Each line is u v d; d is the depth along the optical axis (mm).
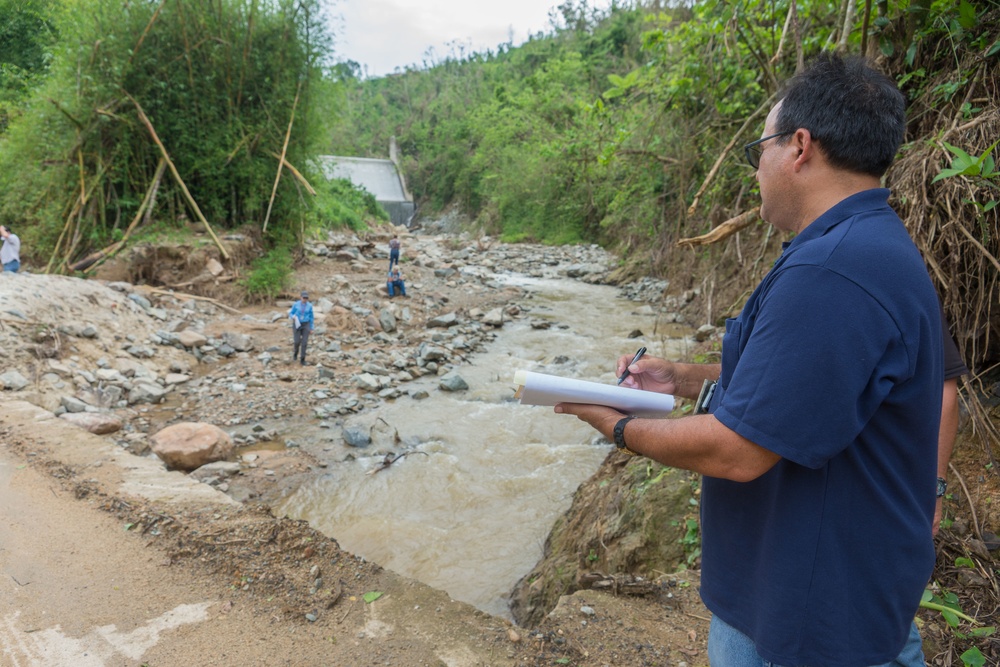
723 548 1471
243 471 6523
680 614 3070
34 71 17531
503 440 7516
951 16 3998
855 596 1276
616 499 4641
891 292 1182
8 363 8062
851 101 1311
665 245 13602
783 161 1407
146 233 13719
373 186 50250
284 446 7234
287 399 8531
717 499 1496
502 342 12023
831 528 1271
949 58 4102
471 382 9633
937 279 3605
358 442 7277
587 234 28297
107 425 7059
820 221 1319
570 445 7383
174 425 7125
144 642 2861
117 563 3488
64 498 4238
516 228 32281
